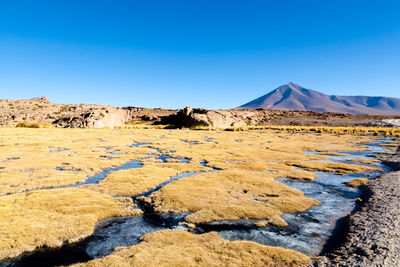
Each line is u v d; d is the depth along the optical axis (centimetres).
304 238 1127
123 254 947
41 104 12000
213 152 3750
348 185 2034
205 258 910
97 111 9862
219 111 11894
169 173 2367
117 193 1741
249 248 991
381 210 1383
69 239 1094
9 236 1080
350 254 943
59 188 1811
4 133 5519
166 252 954
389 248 952
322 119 14575
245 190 1825
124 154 3522
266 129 9625
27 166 2522
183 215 1384
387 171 2548
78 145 4247
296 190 1838
